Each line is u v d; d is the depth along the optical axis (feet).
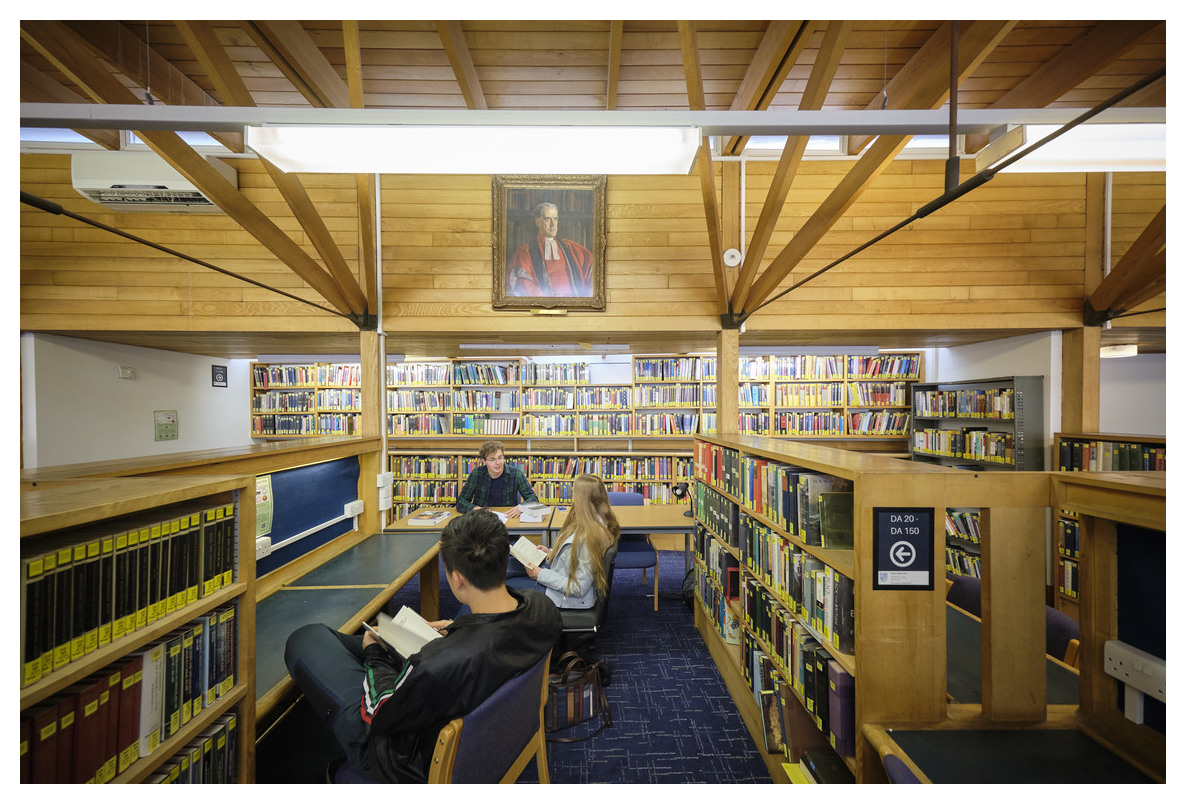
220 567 4.80
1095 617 4.92
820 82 8.45
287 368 25.58
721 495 11.12
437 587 13.15
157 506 4.23
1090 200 15.70
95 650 3.57
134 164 11.86
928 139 15.81
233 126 5.89
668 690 10.34
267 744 6.70
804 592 6.68
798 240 11.82
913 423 21.68
